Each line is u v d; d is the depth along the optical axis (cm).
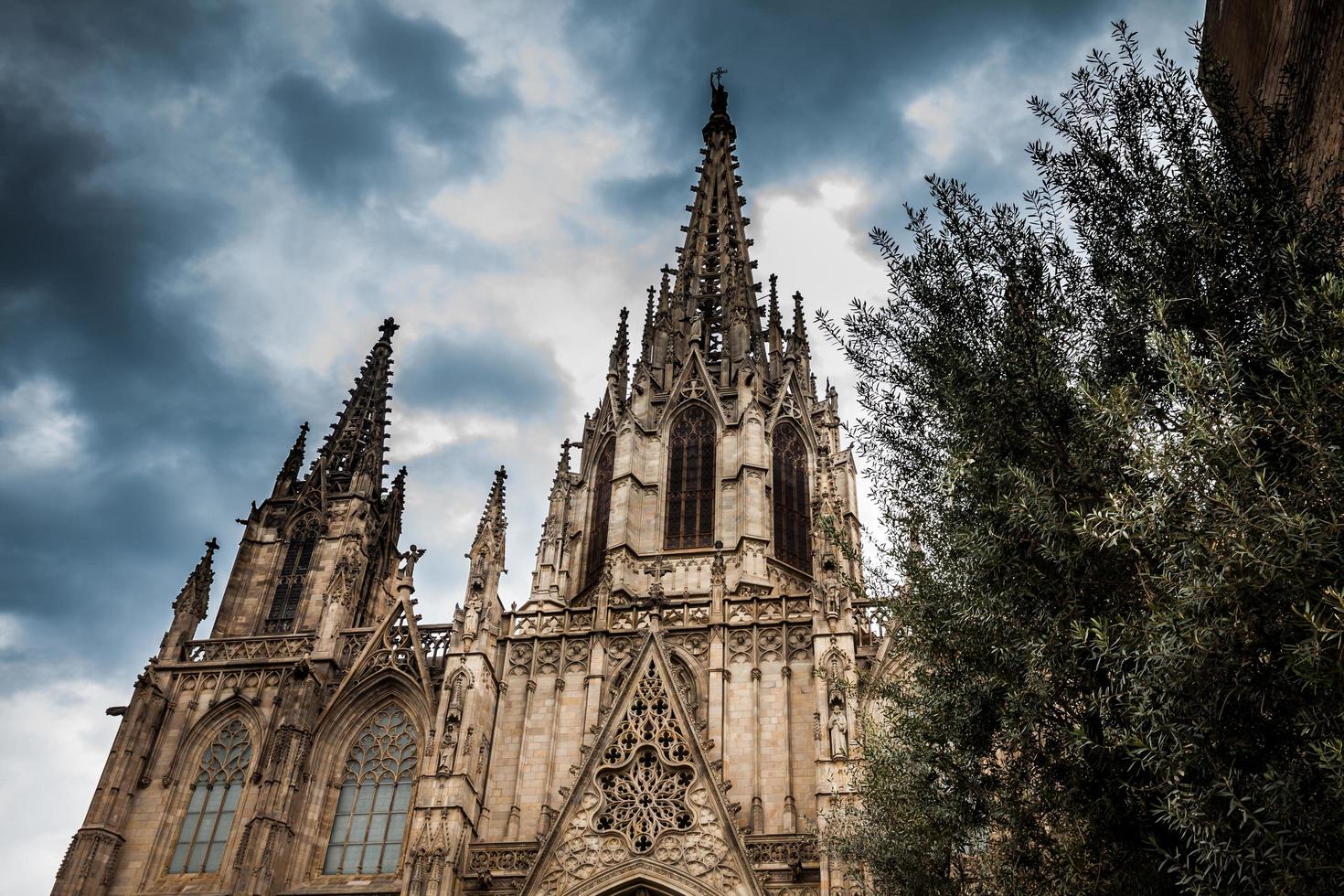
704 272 9475
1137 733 1845
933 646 2577
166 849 5484
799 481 7719
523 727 5300
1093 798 2159
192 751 5841
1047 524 2095
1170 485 1830
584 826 4709
